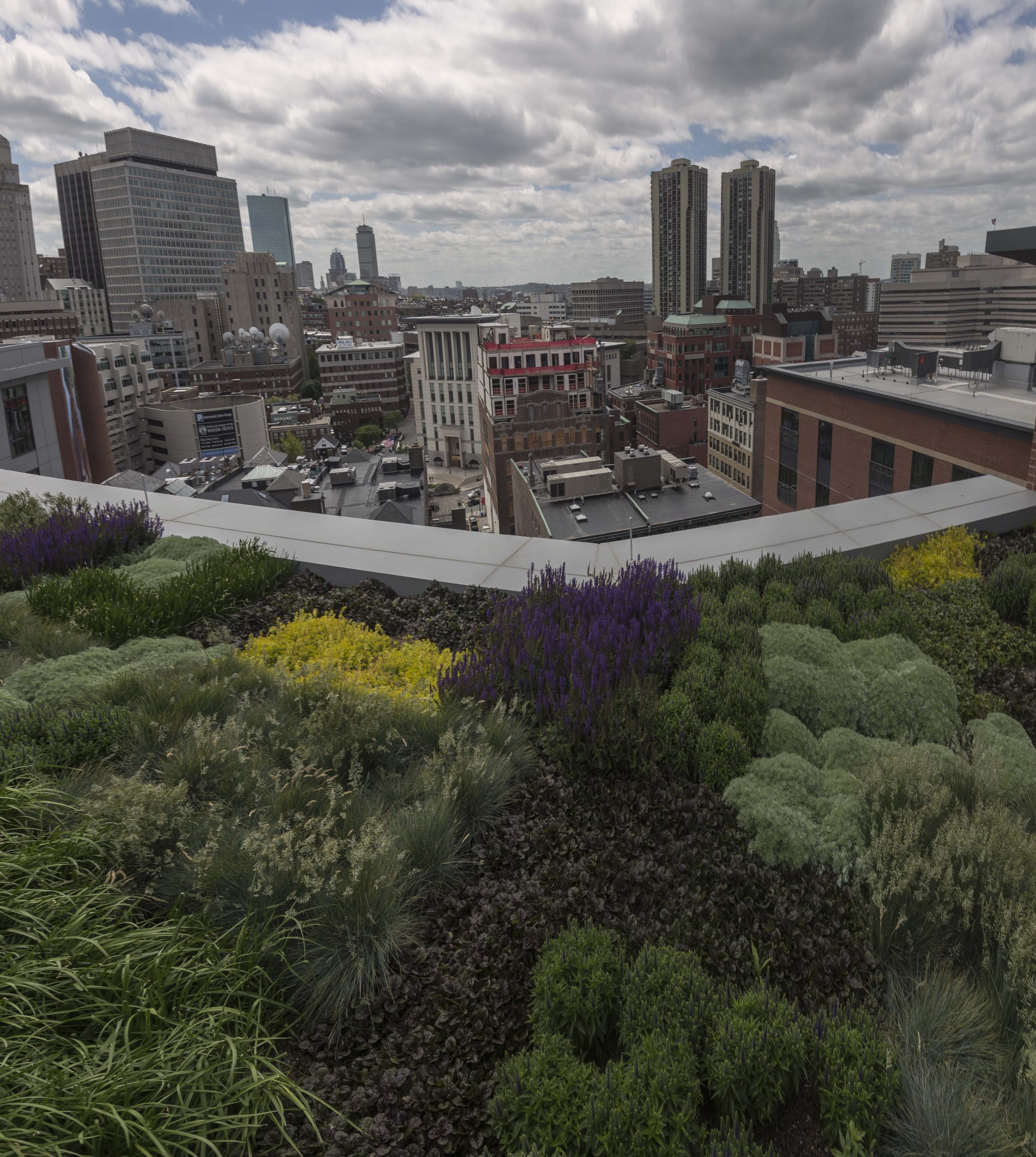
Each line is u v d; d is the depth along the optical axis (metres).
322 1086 3.40
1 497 13.98
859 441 32.28
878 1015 3.74
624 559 10.58
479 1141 3.20
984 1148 3.12
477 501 145.62
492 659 7.00
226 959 3.58
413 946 4.18
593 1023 3.62
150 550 11.05
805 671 6.81
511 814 5.37
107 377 137.38
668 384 172.12
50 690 6.38
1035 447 13.59
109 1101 2.76
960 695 7.40
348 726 5.84
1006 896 4.25
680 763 5.81
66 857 3.99
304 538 11.50
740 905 4.42
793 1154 3.18
